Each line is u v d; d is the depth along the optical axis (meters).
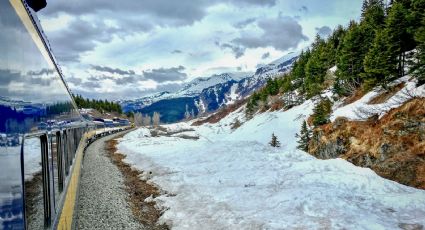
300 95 82.50
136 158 28.23
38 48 4.89
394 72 41.34
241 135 79.00
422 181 19.91
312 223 10.91
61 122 7.39
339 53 74.88
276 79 108.75
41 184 4.53
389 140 24.80
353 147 29.12
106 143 45.94
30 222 3.79
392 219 11.20
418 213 11.71
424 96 25.55
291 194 13.97
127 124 110.25
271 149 27.12
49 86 5.75
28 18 4.37
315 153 35.72
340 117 34.22
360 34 56.56
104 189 16.92
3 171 2.77
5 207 2.78
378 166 23.80
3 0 3.13
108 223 12.07
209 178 18.16
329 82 72.69
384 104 32.94
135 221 12.61
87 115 45.12
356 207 12.34
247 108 113.56
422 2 41.81
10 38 3.29
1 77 2.90
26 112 3.77
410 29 41.66
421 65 32.97
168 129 104.88
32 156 4.00
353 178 16.03
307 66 79.06
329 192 14.05
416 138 23.08
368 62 45.59
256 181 16.98
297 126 65.12
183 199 15.00
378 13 59.47
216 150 27.06
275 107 88.62
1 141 2.80
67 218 7.14
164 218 12.87
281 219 11.41
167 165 22.83
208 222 11.97
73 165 10.80
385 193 14.32
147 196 16.48
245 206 13.21
